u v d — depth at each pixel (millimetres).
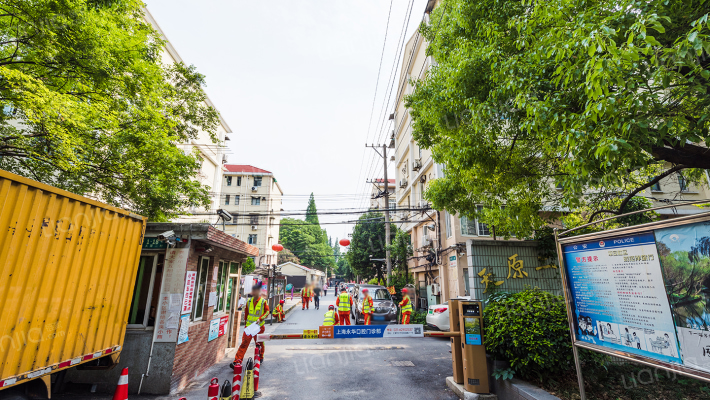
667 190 13242
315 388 5625
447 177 8477
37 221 3223
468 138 5820
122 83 6375
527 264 7969
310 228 58719
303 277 44125
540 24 4508
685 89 3258
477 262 7848
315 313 18922
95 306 4090
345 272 70500
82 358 3859
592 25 3201
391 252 21219
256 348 6742
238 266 9523
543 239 8047
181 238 5797
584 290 3443
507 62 4605
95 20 5328
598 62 2926
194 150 11031
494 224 8070
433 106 6430
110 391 5312
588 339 3363
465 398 4969
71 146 5664
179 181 8922
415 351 8539
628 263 2996
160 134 7637
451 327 5559
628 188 7086
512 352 4895
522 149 6586
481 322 5133
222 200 37719
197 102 11180
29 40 5094
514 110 4957
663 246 2721
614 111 3059
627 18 3299
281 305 15711
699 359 2422
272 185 39875
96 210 4070
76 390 5285
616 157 3203
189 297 5879
